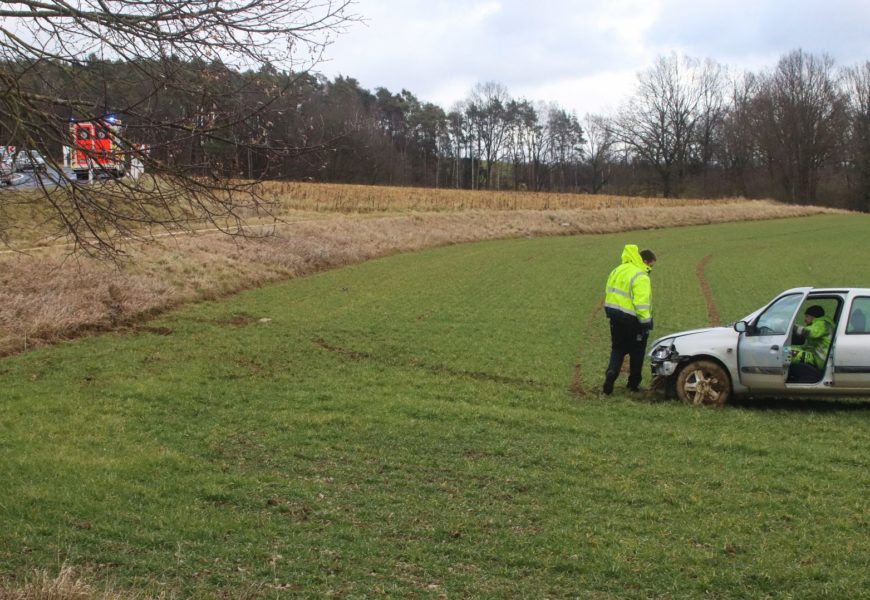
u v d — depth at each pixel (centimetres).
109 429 928
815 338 1048
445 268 2878
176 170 550
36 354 1334
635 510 710
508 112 11994
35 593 473
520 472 809
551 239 4425
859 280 2781
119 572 561
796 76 10269
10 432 899
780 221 6344
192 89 545
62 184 542
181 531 639
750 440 909
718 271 3033
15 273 1648
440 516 691
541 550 623
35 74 527
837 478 784
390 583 562
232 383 1187
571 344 1577
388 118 10050
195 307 1884
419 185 10588
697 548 627
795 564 593
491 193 6178
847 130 9844
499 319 1850
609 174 12162
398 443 908
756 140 10456
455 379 1257
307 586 552
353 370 1306
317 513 694
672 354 1101
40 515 656
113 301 1705
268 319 1764
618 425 993
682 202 7169
